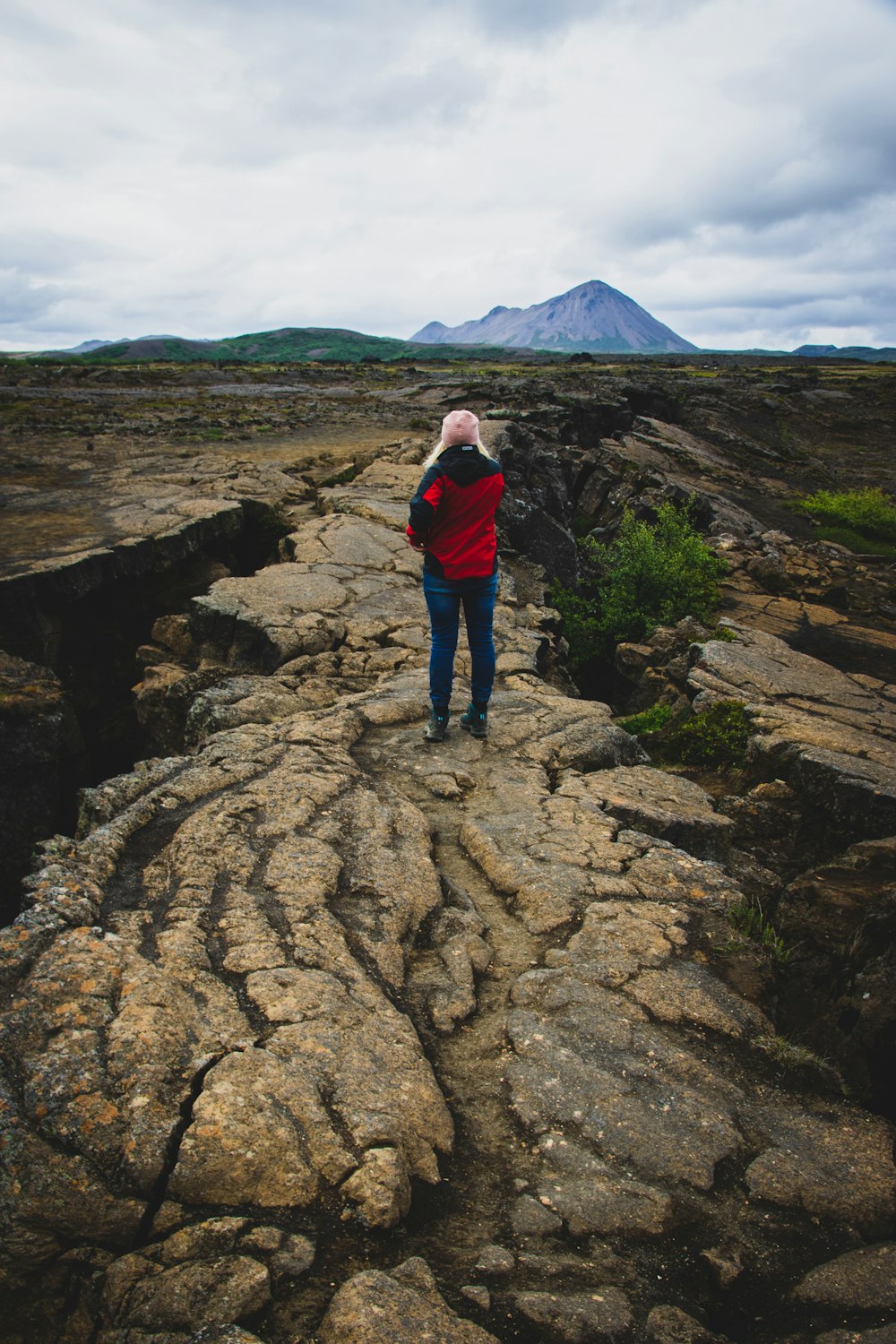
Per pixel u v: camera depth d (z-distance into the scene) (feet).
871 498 80.84
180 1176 6.77
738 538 60.80
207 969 9.08
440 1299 6.15
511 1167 7.65
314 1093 7.63
